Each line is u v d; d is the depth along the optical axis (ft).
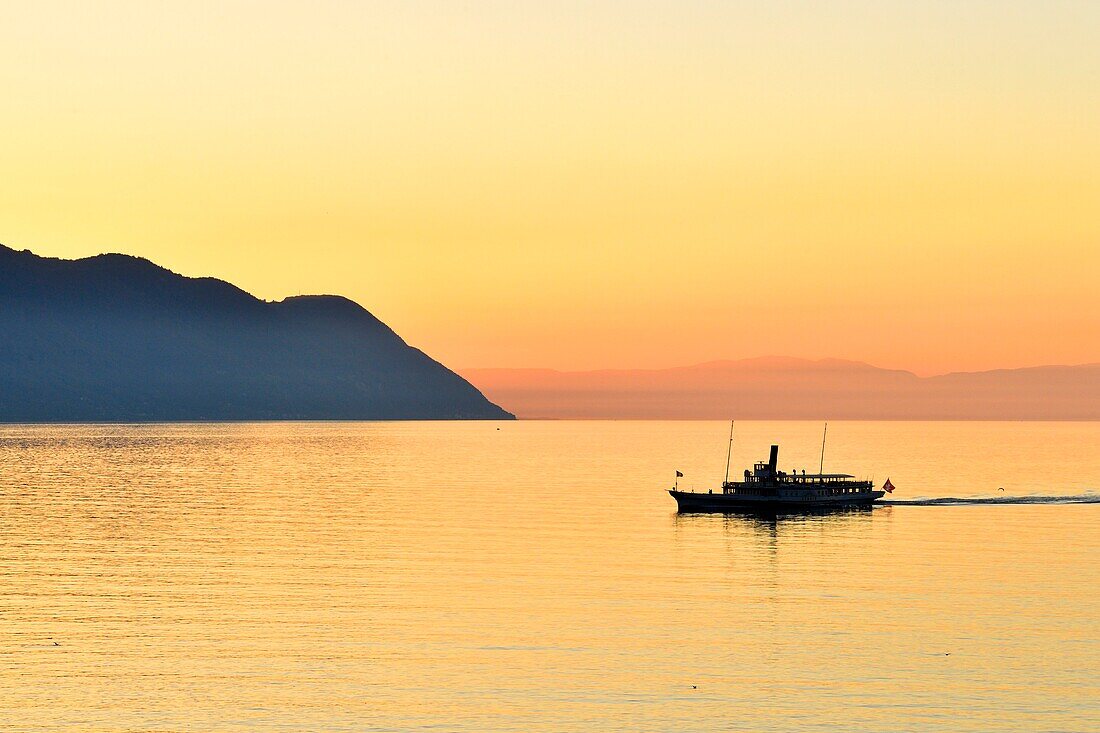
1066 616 479.82
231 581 550.36
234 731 342.44
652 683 385.29
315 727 345.51
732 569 596.29
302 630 448.65
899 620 471.62
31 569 589.32
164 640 433.48
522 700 368.27
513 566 600.39
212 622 461.37
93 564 605.31
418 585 540.11
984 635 446.19
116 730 343.05
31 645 426.92
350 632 445.78
